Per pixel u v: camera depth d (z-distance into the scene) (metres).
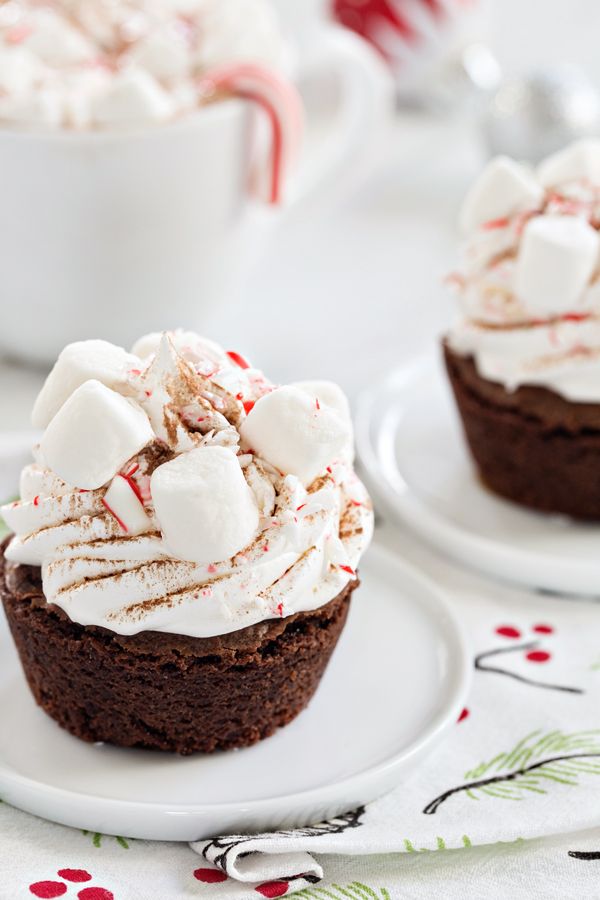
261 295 0.69
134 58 0.60
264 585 0.46
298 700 0.48
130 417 0.45
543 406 0.56
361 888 0.45
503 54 1.01
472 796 0.46
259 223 0.62
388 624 0.51
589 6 1.02
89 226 0.57
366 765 0.47
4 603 0.47
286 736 0.48
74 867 0.44
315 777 0.47
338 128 0.67
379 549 0.53
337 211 0.78
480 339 0.57
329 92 0.83
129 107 0.56
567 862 0.45
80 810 0.45
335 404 0.48
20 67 0.58
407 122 0.90
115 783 0.46
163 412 0.46
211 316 0.63
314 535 0.47
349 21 0.82
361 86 0.65
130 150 0.56
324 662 0.48
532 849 0.46
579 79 0.72
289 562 0.47
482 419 0.57
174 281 0.60
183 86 0.59
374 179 0.82
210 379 0.47
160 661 0.46
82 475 0.45
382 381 0.62
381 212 0.78
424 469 0.58
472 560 0.54
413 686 0.49
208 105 0.58
